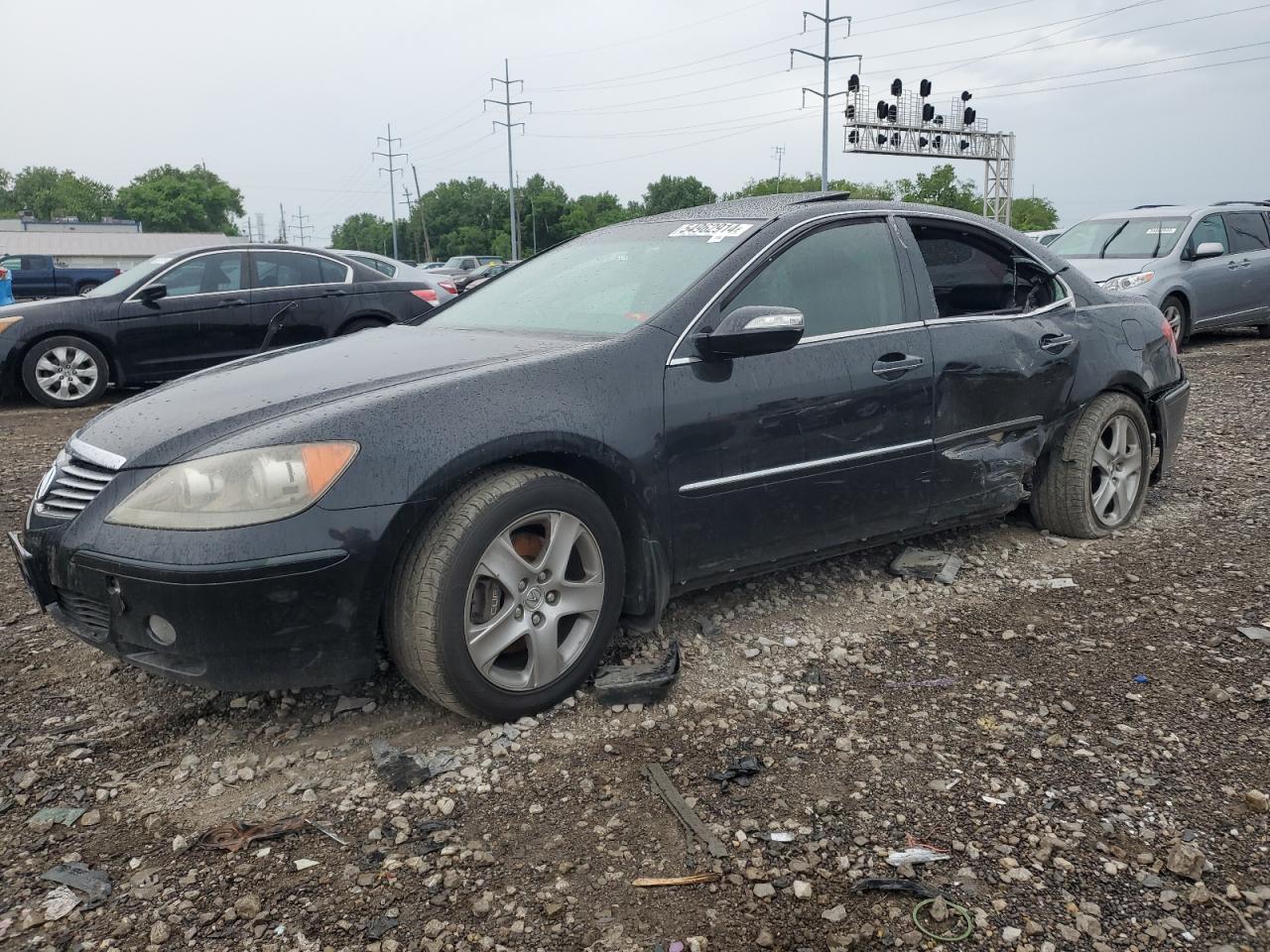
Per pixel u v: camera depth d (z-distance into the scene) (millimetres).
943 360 3818
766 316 3094
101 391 9359
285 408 2805
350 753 2832
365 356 3346
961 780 2615
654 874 2262
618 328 3322
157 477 2652
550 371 2980
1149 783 2584
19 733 2992
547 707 3004
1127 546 4445
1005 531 4684
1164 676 3188
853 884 2211
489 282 4395
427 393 2797
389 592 2775
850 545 3730
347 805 2562
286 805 2578
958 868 2260
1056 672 3236
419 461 2680
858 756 2746
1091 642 3461
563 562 2953
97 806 2600
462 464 2732
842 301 3646
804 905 2148
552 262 4211
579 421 2945
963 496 3998
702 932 2078
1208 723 2889
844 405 3521
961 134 40875
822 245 3658
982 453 4020
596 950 2031
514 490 2797
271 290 9758
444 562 2701
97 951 2051
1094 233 12609
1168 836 2365
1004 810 2477
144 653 2734
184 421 2842
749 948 2029
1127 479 4664
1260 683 3115
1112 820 2428
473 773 2693
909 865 2264
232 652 2582
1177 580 4016
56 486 2934
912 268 3875
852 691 3133
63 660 3502
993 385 3998
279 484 2564
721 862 2297
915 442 3760
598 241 4176
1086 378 4379
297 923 2119
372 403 2742
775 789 2586
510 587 2840
